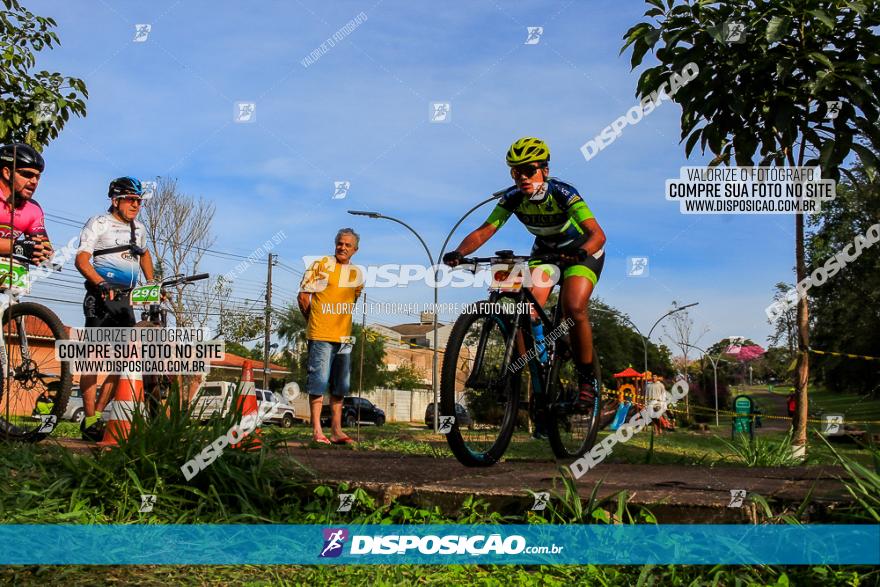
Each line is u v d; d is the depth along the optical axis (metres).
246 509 2.92
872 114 5.67
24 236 4.88
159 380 4.95
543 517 2.69
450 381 3.75
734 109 5.73
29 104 6.74
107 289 5.01
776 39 5.48
